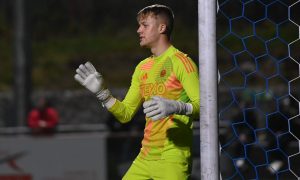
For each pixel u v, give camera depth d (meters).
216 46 11.24
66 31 97.31
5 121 67.50
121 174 32.81
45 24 97.62
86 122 69.00
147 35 13.23
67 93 69.88
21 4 50.88
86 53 90.88
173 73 12.96
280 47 71.94
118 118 13.75
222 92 53.56
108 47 92.31
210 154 11.23
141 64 13.81
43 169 33.09
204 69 11.26
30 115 48.88
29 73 51.47
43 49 92.19
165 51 13.25
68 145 32.81
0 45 92.00
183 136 13.01
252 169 29.86
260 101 42.84
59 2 101.06
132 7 100.69
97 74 13.15
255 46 74.62
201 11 11.27
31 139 33.19
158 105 11.50
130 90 13.98
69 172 32.91
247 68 55.47
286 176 29.72
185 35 87.81
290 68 64.69
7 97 67.94
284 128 31.45
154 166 13.15
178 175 12.92
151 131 13.20
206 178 11.24
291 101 31.83
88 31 97.62
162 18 13.21
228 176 29.48
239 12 76.50
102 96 13.36
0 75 84.19
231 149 29.98
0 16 97.31
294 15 70.25
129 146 32.91
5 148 33.38
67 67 87.31
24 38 51.22
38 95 69.31
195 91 12.48
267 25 59.88
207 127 11.24
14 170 33.34
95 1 101.56
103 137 32.69
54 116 48.88
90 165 32.72
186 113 11.98
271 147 30.70
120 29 98.12
